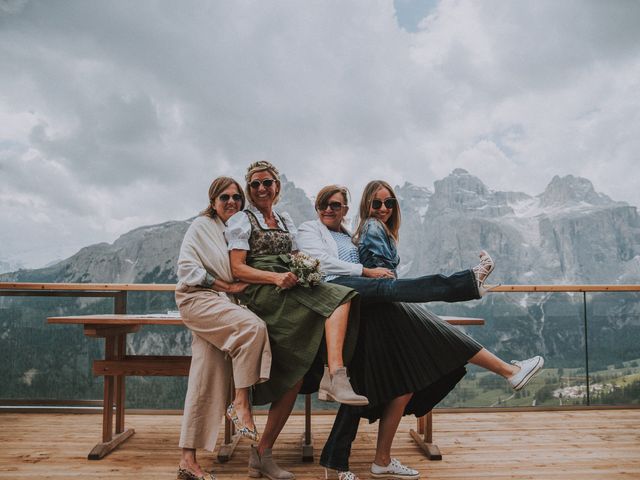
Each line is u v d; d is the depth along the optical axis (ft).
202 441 7.51
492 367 8.00
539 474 7.90
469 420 11.64
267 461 7.76
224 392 7.72
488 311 13.53
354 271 8.14
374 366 7.71
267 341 7.38
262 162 8.52
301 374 7.38
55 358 12.51
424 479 7.68
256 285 7.84
